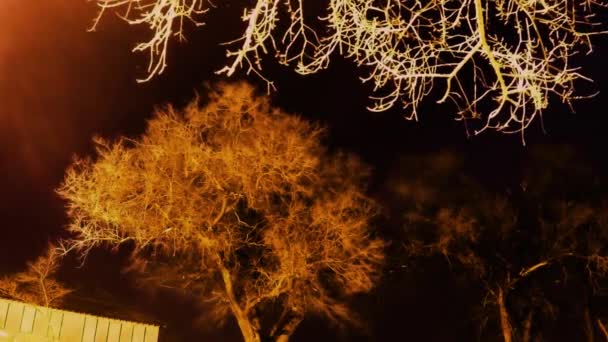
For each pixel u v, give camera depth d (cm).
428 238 2147
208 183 1750
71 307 2091
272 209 1834
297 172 1780
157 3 369
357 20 400
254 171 1759
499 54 387
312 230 1812
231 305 1817
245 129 1794
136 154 1731
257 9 380
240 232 1814
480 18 382
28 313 1964
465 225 2159
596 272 2205
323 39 409
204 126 1791
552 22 392
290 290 1805
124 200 1688
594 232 2189
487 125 404
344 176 1906
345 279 1850
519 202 2284
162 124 1758
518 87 384
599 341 2405
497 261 2239
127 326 2208
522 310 2316
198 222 1728
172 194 1700
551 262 2208
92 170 1702
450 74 398
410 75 402
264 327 2027
